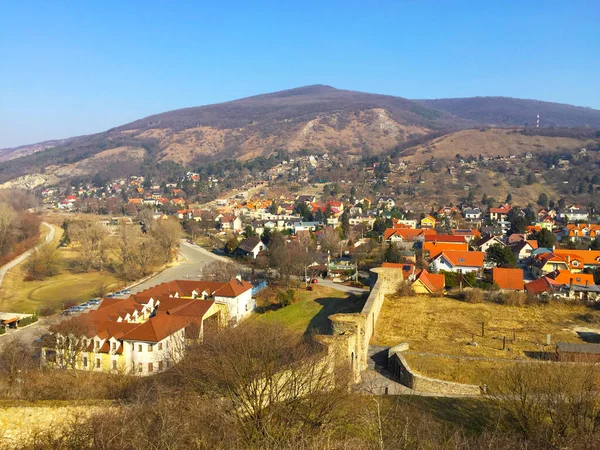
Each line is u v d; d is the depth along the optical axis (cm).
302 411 2000
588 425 2047
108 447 1791
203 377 2239
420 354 3484
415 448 1836
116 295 7356
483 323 4250
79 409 2044
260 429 1902
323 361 2402
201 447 1784
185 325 4500
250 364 2150
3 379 2983
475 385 2884
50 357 4188
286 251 7681
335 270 8019
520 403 2247
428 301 5328
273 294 6956
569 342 3766
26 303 7275
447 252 8006
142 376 3747
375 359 3606
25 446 1916
